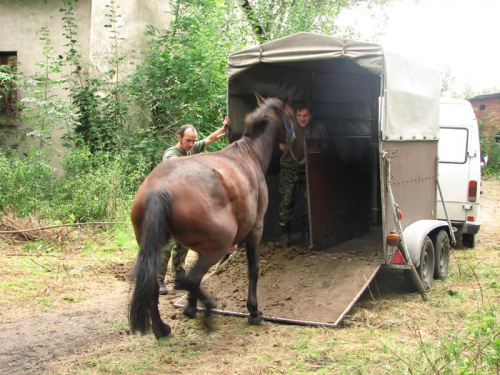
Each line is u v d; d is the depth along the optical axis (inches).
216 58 430.0
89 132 419.8
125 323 202.4
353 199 275.1
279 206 264.5
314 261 234.5
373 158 319.0
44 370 159.6
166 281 265.1
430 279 256.5
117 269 280.4
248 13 556.1
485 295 242.1
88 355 171.0
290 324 198.5
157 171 164.9
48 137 428.8
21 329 195.6
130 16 445.1
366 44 208.1
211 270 269.4
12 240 312.8
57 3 486.0
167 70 418.6
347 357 167.6
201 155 179.8
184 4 466.3
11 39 492.7
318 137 247.8
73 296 235.3
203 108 416.2
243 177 180.5
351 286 212.4
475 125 354.3
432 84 273.4
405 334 190.1
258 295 215.5
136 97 418.0
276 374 155.9
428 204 277.9
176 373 156.7
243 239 196.1
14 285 243.0
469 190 349.4
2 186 356.2
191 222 158.9
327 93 311.6
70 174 392.8
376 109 326.3
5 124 476.7
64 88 435.8
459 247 363.6
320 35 215.5
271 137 207.0
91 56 456.8
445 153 353.4
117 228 345.4
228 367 160.4
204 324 176.9
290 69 284.5
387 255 224.4
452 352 152.9
